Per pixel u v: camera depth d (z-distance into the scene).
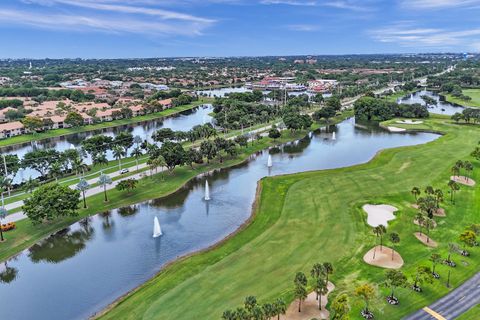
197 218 114.56
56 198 108.12
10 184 135.50
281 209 114.19
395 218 103.94
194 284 77.75
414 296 72.06
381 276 78.12
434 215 104.75
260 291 74.31
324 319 66.12
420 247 89.25
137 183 139.75
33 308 75.75
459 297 71.56
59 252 97.44
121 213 119.44
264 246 92.00
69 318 72.62
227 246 94.56
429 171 141.75
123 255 94.88
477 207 110.12
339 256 86.12
